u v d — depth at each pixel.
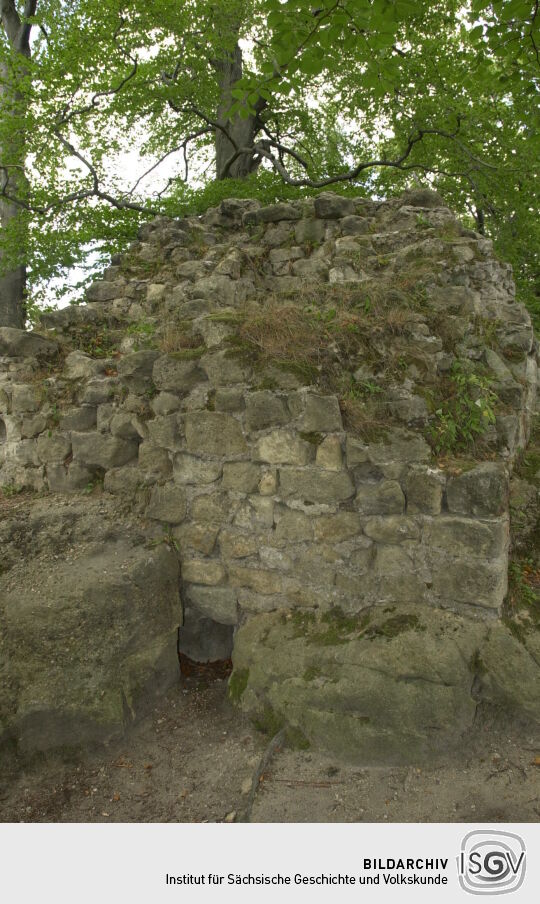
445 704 2.83
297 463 3.40
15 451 4.47
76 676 3.10
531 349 4.24
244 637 3.49
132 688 3.26
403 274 4.21
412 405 3.28
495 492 3.02
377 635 3.11
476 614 3.08
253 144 13.32
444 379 3.56
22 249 11.02
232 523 3.64
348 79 10.49
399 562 3.22
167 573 3.64
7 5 12.70
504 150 10.59
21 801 2.82
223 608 3.71
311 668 3.11
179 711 3.41
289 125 13.80
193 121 13.59
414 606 3.20
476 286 4.35
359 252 4.88
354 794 2.70
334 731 2.92
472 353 3.76
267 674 3.20
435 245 4.52
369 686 2.92
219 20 10.53
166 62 10.82
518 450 3.66
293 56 4.49
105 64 9.95
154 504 3.84
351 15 4.09
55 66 9.62
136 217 11.28
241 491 3.59
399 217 5.11
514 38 4.70
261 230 5.63
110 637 3.25
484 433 3.37
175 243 5.75
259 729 3.15
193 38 10.46
